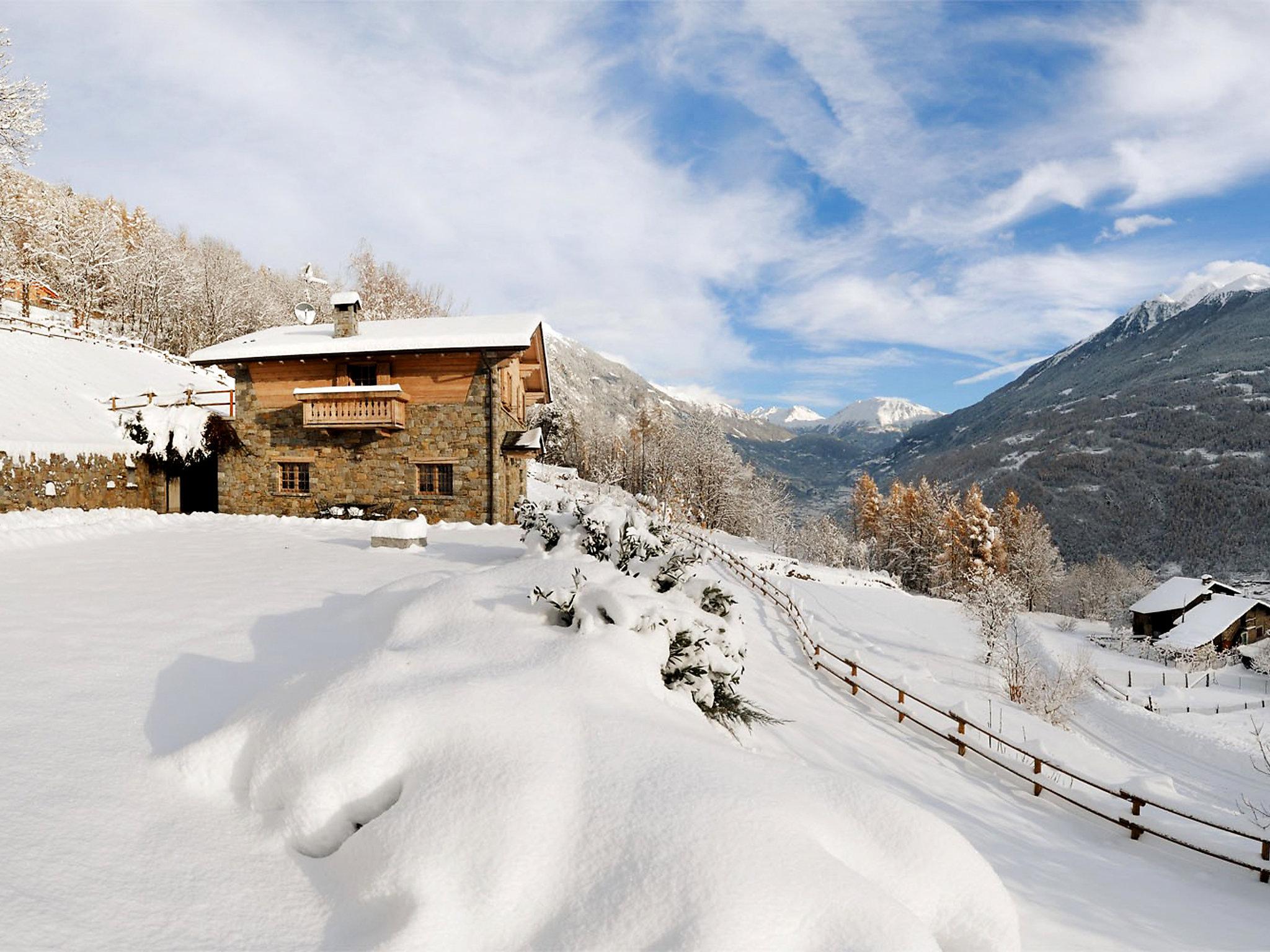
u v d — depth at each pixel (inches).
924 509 3034.0
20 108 938.7
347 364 923.4
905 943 113.0
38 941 107.0
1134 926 191.6
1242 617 1968.5
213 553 531.5
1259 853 258.7
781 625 695.1
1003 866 223.3
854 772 289.0
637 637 231.9
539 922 118.6
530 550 448.5
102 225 1959.9
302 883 133.3
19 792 153.6
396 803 143.4
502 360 895.1
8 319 1006.4
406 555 558.6
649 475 2409.0
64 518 674.8
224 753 166.7
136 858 135.0
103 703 212.2
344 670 185.3
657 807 134.5
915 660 848.3
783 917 113.6
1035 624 1780.3
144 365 1170.6
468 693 167.5
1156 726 982.4
